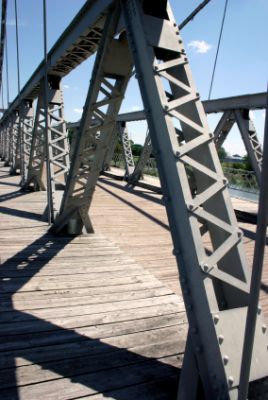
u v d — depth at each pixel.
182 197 2.32
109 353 2.86
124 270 4.64
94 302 3.71
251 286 1.52
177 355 2.90
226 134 8.98
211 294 2.16
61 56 5.55
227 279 2.25
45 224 6.47
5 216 6.84
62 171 7.06
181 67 2.79
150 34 2.71
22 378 2.49
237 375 2.03
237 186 10.92
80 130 4.43
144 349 2.95
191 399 2.28
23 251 5.06
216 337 2.06
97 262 4.86
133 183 12.74
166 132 2.46
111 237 6.23
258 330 2.19
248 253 5.82
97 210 8.26
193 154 2.70
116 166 19.09
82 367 2.66
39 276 4.26
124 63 3.83
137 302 3.77
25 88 9.94
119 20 3.41
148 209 8.77
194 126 2.55
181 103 2.58
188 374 2.31
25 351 2.79
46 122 6.39
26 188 9.82
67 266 4.63
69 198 5.43
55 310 3.49
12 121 15.16
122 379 2.57
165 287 4.20
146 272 4.64
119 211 8.34
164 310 3.64
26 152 10.89
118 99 4.12
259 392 2.12
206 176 2.60
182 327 3.33
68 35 5.00
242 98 7.69
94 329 3.20
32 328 3.13
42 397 2.34
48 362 2.69
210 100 8.79
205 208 2.63
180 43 2.83
